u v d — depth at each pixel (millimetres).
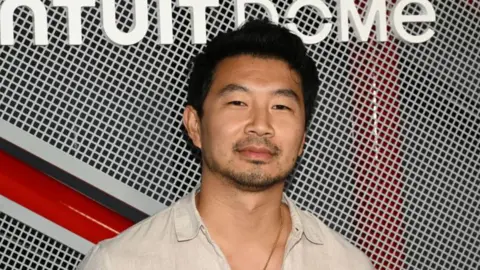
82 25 2094
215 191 1755
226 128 1704
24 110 2098
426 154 2301
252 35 1770
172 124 2160
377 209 2279
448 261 2322
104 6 2062
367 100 2260
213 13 2172
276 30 1784
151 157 2148
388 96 2268
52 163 2074
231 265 1759
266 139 1689
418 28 2279
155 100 2139
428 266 2312
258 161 1689
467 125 2311
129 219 2246
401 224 2299
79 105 2119
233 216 1760
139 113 2139
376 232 2277
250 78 1721
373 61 2254
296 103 1740
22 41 2059
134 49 2125
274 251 1793
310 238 1819
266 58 1754
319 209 2262
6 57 2059
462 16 2293
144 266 1714
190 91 1827
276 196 1763
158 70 2131
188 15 2150
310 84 1826
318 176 2289
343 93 2242
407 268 2307
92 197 2211
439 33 2287
